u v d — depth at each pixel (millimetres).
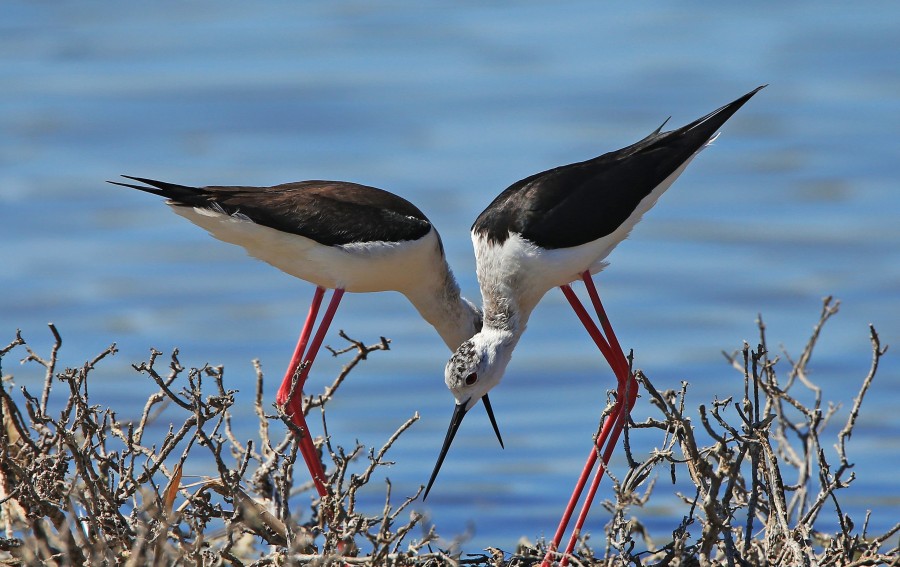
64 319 21094
